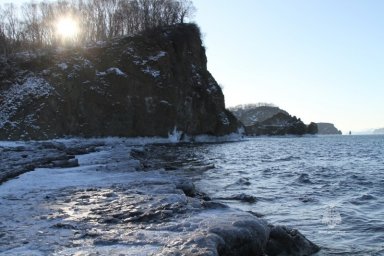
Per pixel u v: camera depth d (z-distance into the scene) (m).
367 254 9.34
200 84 94.62
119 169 19.38
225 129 100.75
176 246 6.54
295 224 12.20
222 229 7.36
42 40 88.50
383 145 80.19
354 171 28.22
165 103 80.50
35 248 6.80
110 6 98.25
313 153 51.94
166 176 16.56
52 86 70.38
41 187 13.93
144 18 96.88
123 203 10.42
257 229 7.93
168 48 87.62
